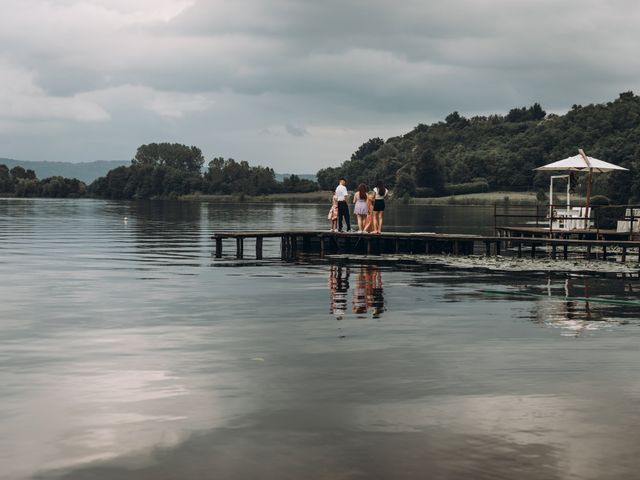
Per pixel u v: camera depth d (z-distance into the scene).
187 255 33.75
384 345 12.75
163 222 72.50
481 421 8.52
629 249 37.91
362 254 36.00
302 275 24.84
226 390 9.81
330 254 35.97
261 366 11.16
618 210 53.78
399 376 10.55
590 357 11.80
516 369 10.98
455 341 13.11
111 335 13.66
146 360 11.55
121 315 16.02
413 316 15.98
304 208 140.00
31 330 14.16
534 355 11.95
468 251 36.16
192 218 84.19
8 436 8.02
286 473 7.03
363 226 38.12
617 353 12.09
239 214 100.81
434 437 7.99
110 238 46.19
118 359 11.62
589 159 37.94
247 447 7.70
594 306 17.59
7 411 8.88
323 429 8.24
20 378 10.41
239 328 14.42
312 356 11.85
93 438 7.96
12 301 18.20
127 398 9.43
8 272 25.38
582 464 7.23
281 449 7.64
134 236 48.59
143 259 31.25
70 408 9.00
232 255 34.34
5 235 48.78
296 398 9.45
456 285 21.98
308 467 7.17
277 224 69.88
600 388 9.91
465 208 148.00
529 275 25.17
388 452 7.55
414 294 19.80
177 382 10.21
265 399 9.40
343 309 17.00
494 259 32.34
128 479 6.92
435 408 9.02
